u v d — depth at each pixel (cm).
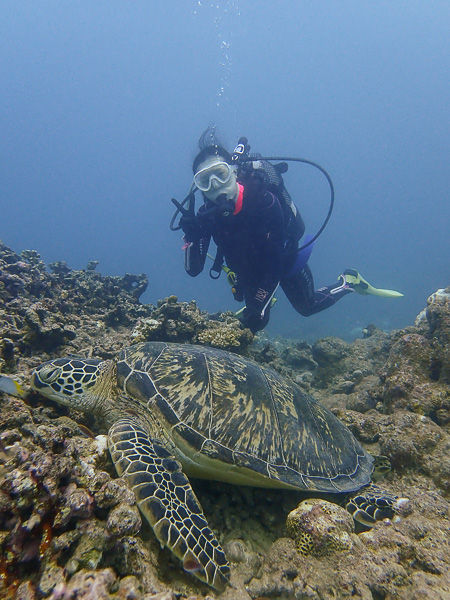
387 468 101
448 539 72
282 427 90
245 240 155
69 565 52
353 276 245
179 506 69
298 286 198
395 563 68
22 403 79
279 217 153
